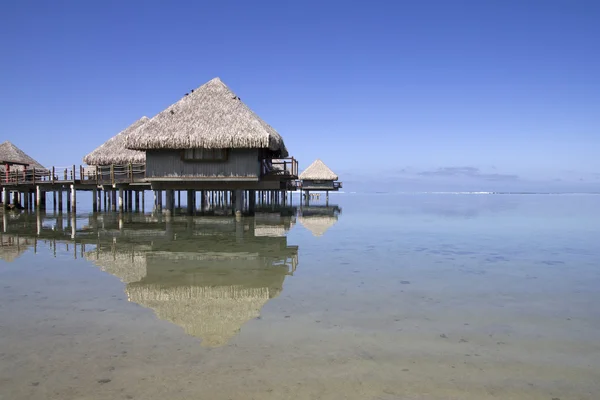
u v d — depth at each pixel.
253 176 18.02
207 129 17.47
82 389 3.68
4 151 28.58
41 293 6.77
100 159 23.25
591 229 17.30
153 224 18.45
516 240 13.62
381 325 5.26
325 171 43.69
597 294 6.83
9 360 4.25
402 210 32.75
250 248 11.62
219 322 5.36
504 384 3.79
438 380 3.84
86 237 13.97
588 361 4.27
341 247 11.90
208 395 3.57
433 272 8.47
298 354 4.39
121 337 4.85
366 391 3.64
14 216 23.38
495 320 5.48
